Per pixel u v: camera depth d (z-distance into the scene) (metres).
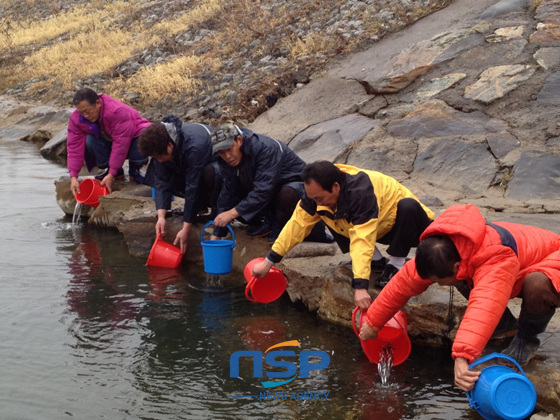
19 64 18.95
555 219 6.23
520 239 3.60
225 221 5.52
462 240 3.41
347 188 4.29
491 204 6.88
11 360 4.31
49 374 4.15
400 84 9.66
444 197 7.27
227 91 11.98
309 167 4.25
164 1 20.12
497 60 9.30
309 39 12.20
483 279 3.37
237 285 5.76
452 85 9.21
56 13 23.39
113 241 6.93
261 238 5.98
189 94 12.84
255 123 10.67
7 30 22.83
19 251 6.53
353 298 4.84
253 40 13.88
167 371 4.22
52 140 12.29
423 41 10.27
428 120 8.68
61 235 7.10
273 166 5.40
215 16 16.45
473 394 3.40
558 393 3.56
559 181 7.18
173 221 6.55
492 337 4.10
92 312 5.10
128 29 18.94
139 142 5.69
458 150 7.96
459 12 10.93
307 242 5.74
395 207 4.53
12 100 16.44
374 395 3.94
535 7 10.13
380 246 5.78
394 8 11.96
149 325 4.89
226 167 5.55
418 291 3.71
